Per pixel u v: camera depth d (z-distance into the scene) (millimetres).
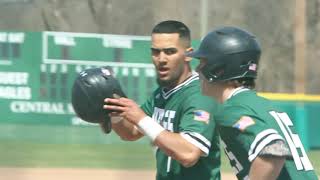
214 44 9109
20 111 33844
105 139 33469
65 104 33969
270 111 9148
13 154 29328
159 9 63219
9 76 33969
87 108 10320
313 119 34281
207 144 10266
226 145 9359
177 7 63219
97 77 10320
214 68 9148
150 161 28703
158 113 11242
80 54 34344
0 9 48438
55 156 29172
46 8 60156
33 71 34031
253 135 8867
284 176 9062
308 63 68938
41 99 33969
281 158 8734
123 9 63531
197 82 10789
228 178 24953
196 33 60938
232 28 9375
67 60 34219
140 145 32938
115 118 11664
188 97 10594
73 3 63000
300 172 9109
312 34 70875
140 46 34469
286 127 9211
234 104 9086
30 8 54406
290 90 62875
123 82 34469
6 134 33500
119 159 28891
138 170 26562
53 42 34188
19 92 33875
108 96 10273
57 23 61625
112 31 63406
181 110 10750
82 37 34281
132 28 63406
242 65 9094
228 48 9039
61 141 33031
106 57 34438
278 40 64750
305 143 33906
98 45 34375
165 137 10102
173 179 10938
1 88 33938
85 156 29516
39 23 57125
